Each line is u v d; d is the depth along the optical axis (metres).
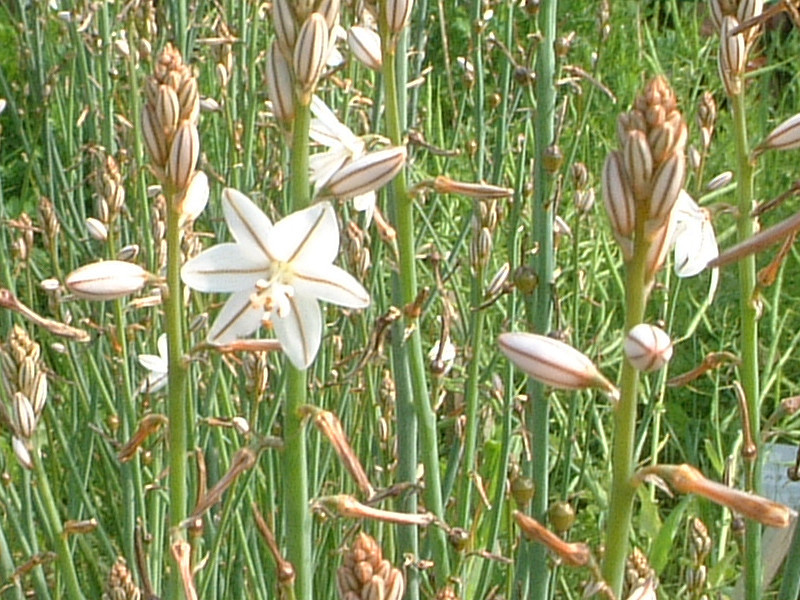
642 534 0.68
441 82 1.06
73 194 0.77
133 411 0.53
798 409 0.46
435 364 0.49
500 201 0.54
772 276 0.45
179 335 0.42
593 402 0.62
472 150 0.58
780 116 1.00
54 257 0.56
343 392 0.54
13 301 0.44
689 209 0.46
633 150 0.38
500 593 0.55
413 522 0.42
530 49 0.52
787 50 1.11
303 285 0.42
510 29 0.55
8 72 1.01
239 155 0.65
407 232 0.45
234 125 0.64
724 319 0.81
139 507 0.54
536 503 0.49
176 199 0.41
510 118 0.58
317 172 0.47
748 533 0.47
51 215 0.56
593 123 0.97
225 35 0.63
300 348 0.42
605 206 0.38
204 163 0.62
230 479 0.42
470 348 0.53
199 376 0.55
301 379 0.42
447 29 1.07
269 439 0.42
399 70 0.48
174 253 0.41
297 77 0.41
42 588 0.51
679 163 0.38
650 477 0.39
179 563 0.41
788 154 0.97
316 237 0.42
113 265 0.41
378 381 0.57
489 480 0.56
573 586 0.64
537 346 0.39
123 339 0.53
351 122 0.64
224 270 0.42
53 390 0.68
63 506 0.60
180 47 0.63
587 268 0.82
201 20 0.74
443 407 0.70
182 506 0.42
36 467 0.46
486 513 0.53
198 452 0.45
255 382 0.49
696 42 1.01
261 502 0.56
